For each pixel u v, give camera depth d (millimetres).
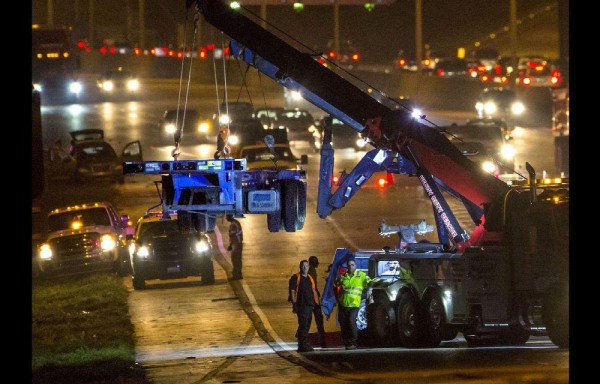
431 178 58594
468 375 43969
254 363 52750
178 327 66938
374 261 58656
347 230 102812
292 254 94000
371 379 44938
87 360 56062
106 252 91500
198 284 85188
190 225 52406
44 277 91500
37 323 71812
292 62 58469
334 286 58938
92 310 75875
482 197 58219
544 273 50875
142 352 58906
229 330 65125
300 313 56406
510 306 52250
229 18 57250
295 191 52250
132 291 83812
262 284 82188
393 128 58875
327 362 51625
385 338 57188
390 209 112438
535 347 53250
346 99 59406
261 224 110500
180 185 51969
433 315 54219
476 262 52781
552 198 51625
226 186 51906
